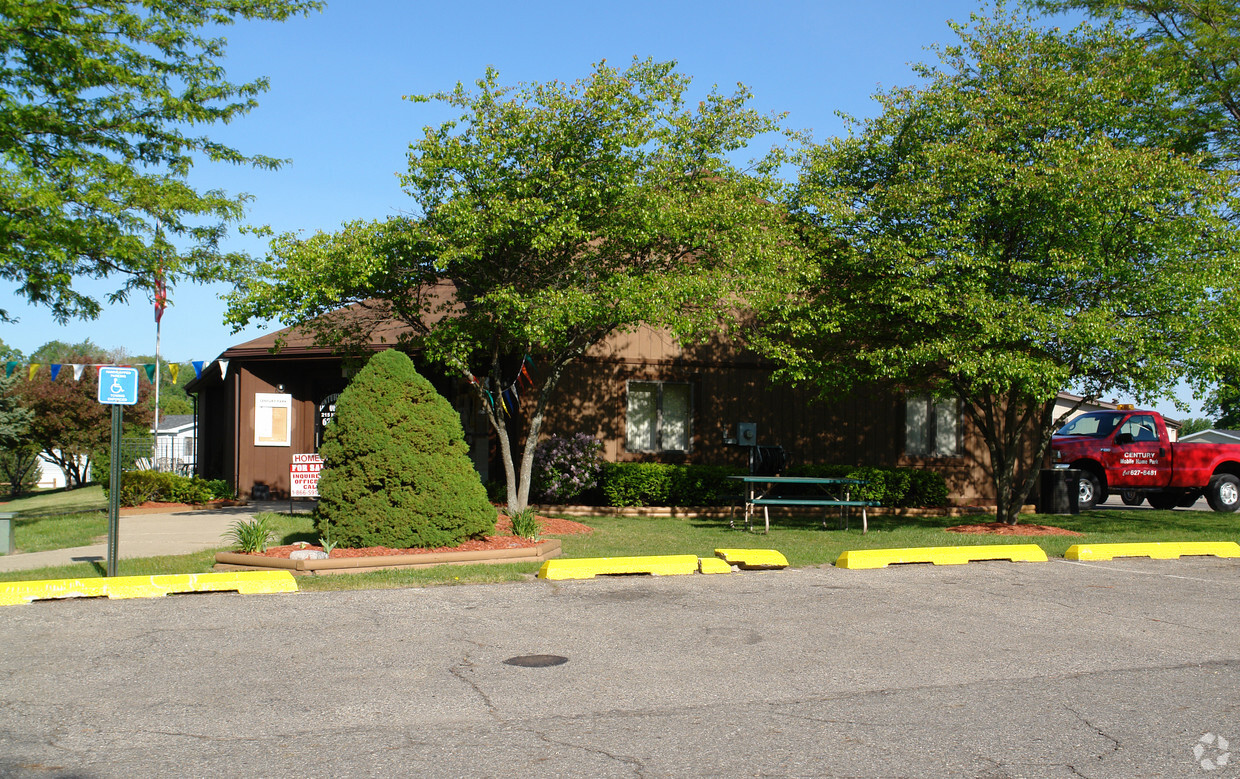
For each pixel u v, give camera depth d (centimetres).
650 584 858
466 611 728
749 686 530
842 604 771
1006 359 1209
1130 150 1229
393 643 624
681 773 396
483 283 1222
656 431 1759
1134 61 1324
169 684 527
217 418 2359
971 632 674
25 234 1121
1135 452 1905
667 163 1208
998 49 1336
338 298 1122
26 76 1166
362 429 988
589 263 1240
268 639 633
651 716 475
